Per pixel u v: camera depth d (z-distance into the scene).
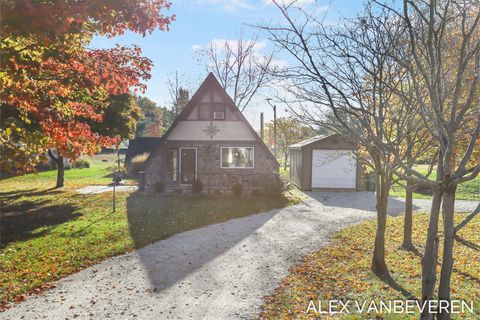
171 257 9.17
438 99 3.84
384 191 7.82
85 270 8.16
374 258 8.02
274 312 5.94
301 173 23.91
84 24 6.61
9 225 12.96
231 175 21.64
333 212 15.95
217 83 21.80
